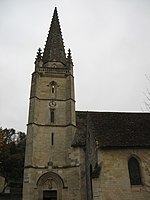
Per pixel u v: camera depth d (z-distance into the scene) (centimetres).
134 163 1959
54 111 3084
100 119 2361
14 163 5322
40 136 2848
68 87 3259
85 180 2506
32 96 3066
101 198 1758
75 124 3000
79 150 2672
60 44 3878
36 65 3356
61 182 2589
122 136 2053
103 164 1878
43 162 2695
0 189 4191
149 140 2011
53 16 4353
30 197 2416
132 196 1806
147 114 2575
